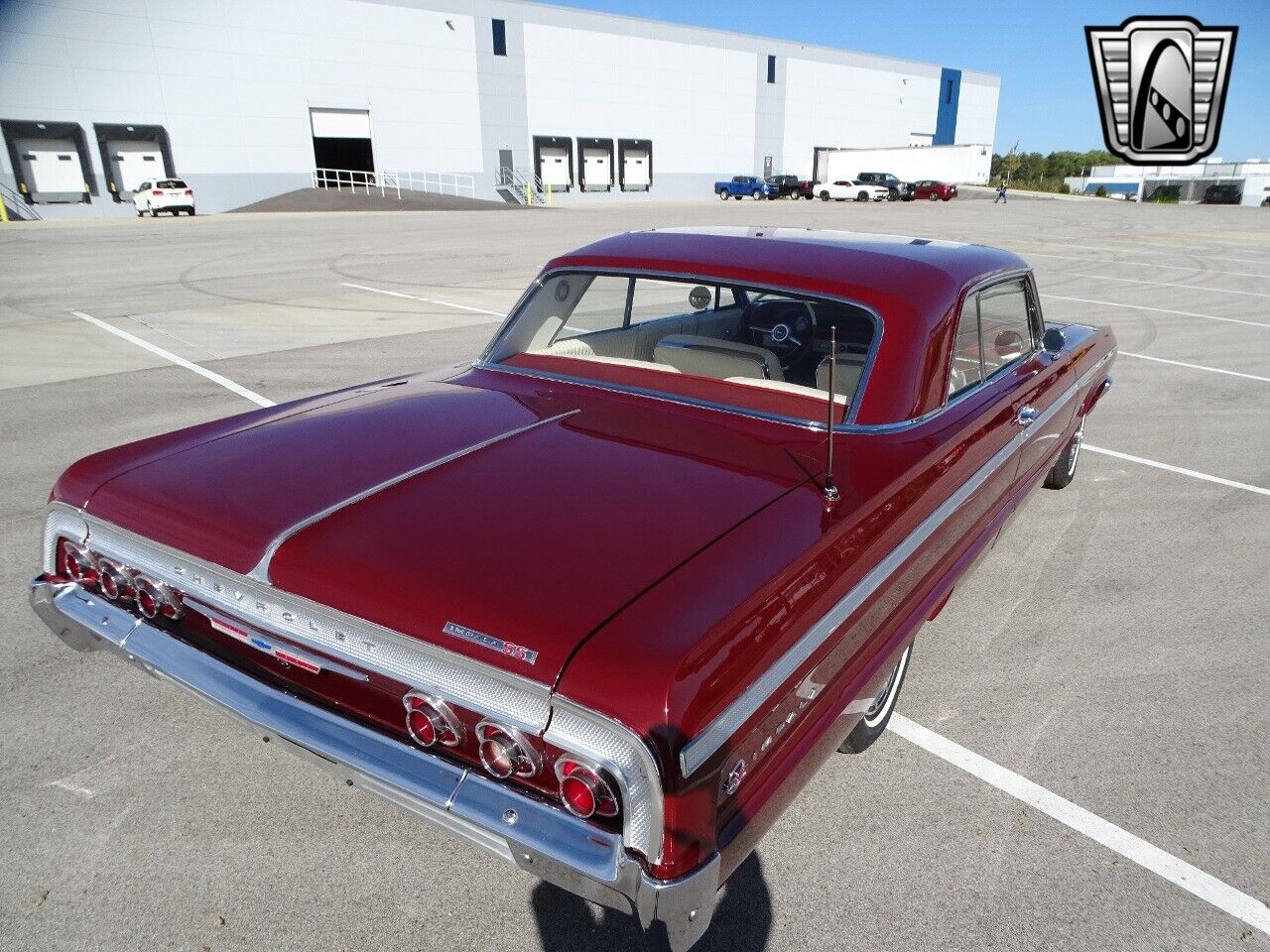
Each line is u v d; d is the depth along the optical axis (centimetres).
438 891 223
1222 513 490
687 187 5309
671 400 266
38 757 266
